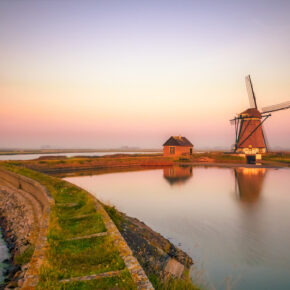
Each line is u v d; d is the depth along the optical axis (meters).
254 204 22.03
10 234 16.34
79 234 7.89
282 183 33.78
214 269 10.00
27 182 22.45
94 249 6.59
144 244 10.46
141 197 25.77
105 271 5.33
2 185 30.52
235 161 68.06
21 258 11.20
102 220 9.38
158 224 16.33
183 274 8.98
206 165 65.50
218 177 41.50
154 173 49.53
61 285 4.66
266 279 9.30
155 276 6.82
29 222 16.28
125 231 11.05
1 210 23.09
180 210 20.14
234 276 9.48
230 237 13.84
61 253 6.30
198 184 34.44
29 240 13.44
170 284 6.31
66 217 10.02
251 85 77.81
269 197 25.02
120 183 36.00
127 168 61.62
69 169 56.09
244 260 10.97
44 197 15.90
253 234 14.37
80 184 34.88
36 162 52.81
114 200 24.27
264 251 11.95
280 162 64.88
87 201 12.69
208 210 20.06
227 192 28.11
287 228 15.38
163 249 11.16
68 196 14.63
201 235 14.20
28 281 4.79
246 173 46.31
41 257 5.96
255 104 76.62
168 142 81.94
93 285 4.75
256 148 70.00
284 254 11.57
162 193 28.00
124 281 4.85
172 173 49.09
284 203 22.31
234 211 19.64
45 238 7.33
